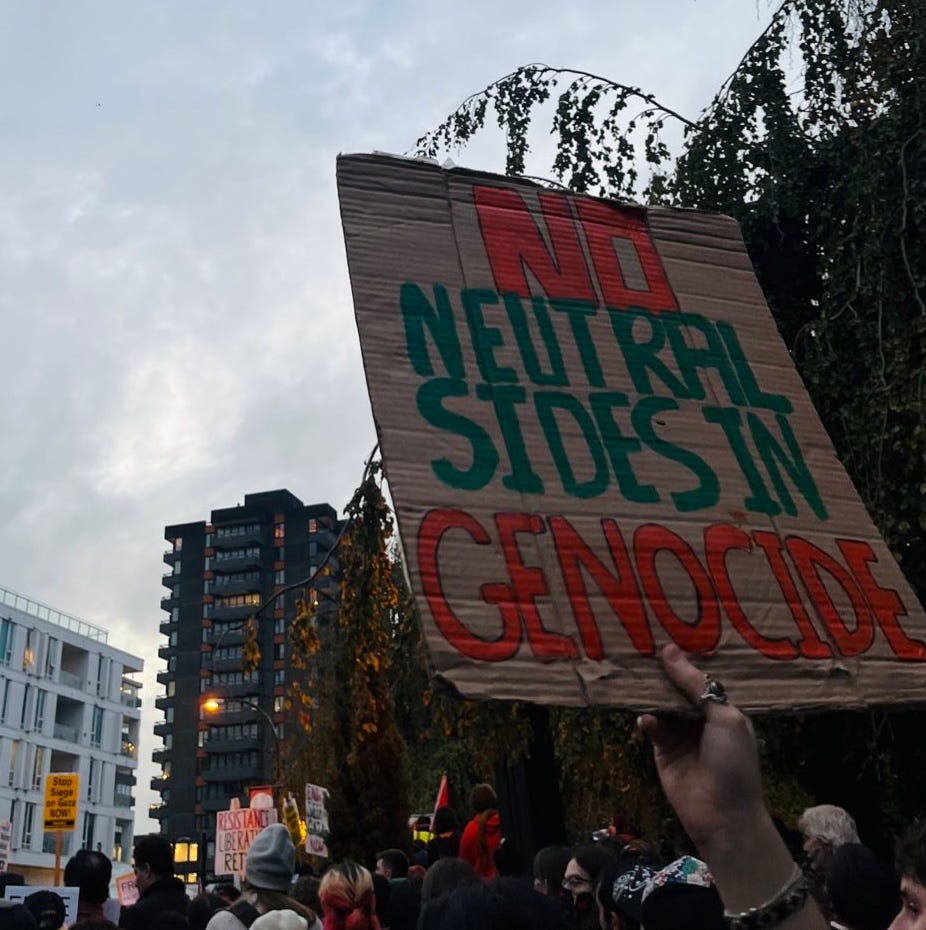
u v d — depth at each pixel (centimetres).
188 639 9425
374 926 371
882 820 654
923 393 627
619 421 306
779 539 297
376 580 803
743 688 260
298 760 1485
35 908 439
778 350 355
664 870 214
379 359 294
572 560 265
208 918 552
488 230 339
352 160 332
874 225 679
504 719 668
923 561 632
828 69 816
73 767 5656
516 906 141
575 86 877
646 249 362
